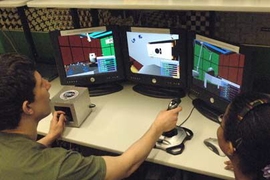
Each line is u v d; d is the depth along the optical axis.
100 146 1.39
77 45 1.71
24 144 1.04
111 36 1.68
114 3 1.34
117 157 1.17
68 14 2.02
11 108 1.02
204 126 1.45
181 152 1.30
